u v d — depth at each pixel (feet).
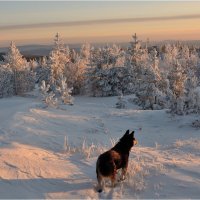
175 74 112.06
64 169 35.94
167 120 80.02
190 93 82.17
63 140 57.52
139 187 29.58
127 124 78.02
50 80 184.24
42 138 58.59
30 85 195.31
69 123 75.41
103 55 192.13
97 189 29.66
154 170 34.60
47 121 75.66
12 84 181.16
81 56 256.11
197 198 27.07
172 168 35.17
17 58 189.98
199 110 80.74
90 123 76.84
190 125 73.67
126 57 198.70
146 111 91.91
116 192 29.12
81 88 199.52
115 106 132.87
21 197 27.86
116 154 30.94
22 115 79.10
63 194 28.71
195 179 31.32
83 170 35.99
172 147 50.39
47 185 30.71
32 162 37.35
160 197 27.73
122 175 31.78
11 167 34.86
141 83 122.93
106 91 188.65
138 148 50.42
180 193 28.27
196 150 46.70
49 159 40.11
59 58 201.05
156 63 132.57
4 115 81.71
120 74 187.52
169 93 85.66
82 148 46.52
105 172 29.32
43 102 99.19
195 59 259.39
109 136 64.49
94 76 188.85
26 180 31.65
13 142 52.90
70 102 109.70
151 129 72.95
